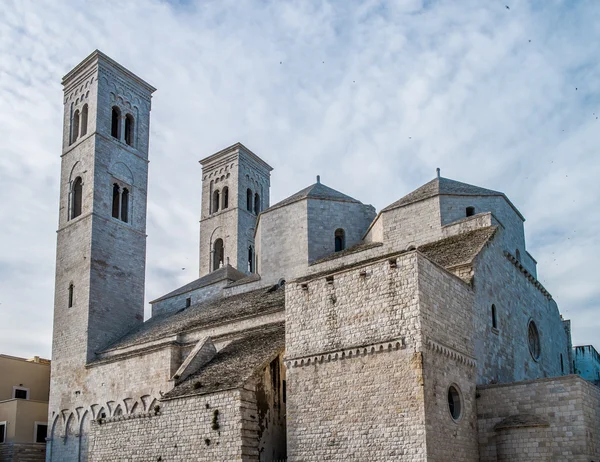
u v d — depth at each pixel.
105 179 69.38
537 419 33.41
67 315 65.38
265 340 43.22
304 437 34.81
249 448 36.16
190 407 39.00
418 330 32.06
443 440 31.64
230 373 39.72
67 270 67.62
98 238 66.69
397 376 32.19
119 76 73.88
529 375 45.31
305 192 60.31
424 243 48.19
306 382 35.69
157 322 64.00
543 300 52.56
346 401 33.72
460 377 34.72
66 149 73.00
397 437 31.31
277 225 59.50
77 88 74.19
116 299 66.81
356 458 32.50
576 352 83.12
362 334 34.25
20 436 65.31
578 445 32.06
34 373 74.75
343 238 57.91
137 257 70.62
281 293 52.34
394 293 33.59
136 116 75.25
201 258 88.69
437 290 34.50
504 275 44.28
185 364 43.78
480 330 38.44
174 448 39.03
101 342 63.69
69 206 70.38
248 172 90.38
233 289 61.84
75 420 59.53
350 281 35.69
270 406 38.31
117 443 42.69
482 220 45.69
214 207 90.25
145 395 51.38
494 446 34.56
